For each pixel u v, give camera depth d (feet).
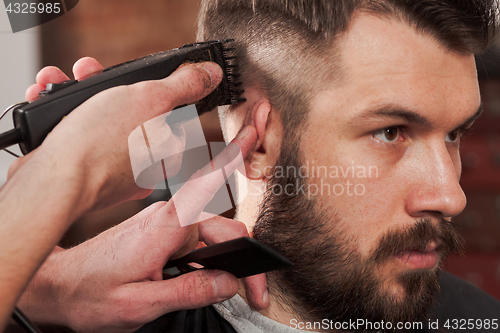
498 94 3.77
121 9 3.85
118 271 1.40
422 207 1.44
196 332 1.64
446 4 1.35
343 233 1.48
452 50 1.40
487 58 3.11
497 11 1.47
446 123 1.41
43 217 0.92
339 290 1.52
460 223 4.28
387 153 1.44
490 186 4.17
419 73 1.36
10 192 0.93
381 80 1.36
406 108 1.35
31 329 1.16
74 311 1.47
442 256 1.60
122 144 1.07
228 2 1.64
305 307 1.57
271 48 1.51
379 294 1.50
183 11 3.90
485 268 4.28
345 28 1.39
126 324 1.43
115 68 1.26
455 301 2.32
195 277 1.34
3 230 0.89
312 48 1.43
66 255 1.58
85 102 1.06
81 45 3.77
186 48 1.41
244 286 1.60
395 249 1.47
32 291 1.56
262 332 1.60
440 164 1.44
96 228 3.05
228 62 1.54
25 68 2.98
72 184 0.96
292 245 1.54
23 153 1.12
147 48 3.92
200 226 1.53
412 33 1.37
